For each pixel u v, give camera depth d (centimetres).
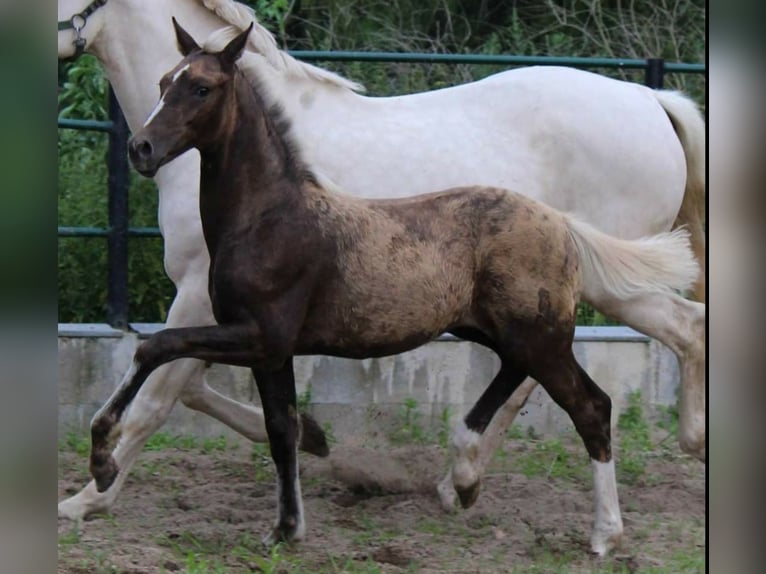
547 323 695
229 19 808
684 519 794
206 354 656
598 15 1436
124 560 652
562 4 1534
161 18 806
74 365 968
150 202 1116
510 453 950
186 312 784
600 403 707
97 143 1191
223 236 666
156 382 775
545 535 730
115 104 984
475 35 1549
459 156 808
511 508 806
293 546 701
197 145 655
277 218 663
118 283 995
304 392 981
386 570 666
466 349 995
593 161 824
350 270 671
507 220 695
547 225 699
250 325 659
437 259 682
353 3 1479
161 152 639
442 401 995
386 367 989
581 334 1012
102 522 757
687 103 864
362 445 980
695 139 860
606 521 702
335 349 684
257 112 667
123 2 803
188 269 784
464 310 697
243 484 868
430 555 698
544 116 825
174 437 977
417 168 800
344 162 793
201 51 659
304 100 802
